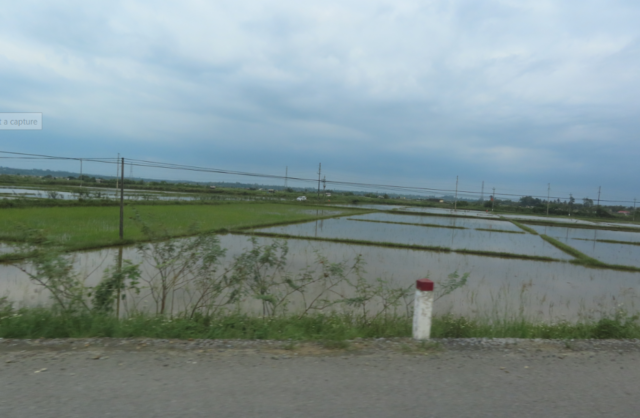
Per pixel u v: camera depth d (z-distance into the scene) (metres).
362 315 7.06
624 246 24.16
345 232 23.66
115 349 4.23
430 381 3.69
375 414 3.04
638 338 5.71
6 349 4.13
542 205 75.88
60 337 4.75
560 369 4.14
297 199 67.44
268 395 3.28
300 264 12.79
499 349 4.71
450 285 6.95
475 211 68.62
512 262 15.83
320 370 3.84
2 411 2.88
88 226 17.92
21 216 20.62
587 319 7.65
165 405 3.05
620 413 3.24
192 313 6.12
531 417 3.11
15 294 8.05
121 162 15.20
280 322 5.73
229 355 4.16
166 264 6.54
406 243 19.50
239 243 16.75
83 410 2.94
